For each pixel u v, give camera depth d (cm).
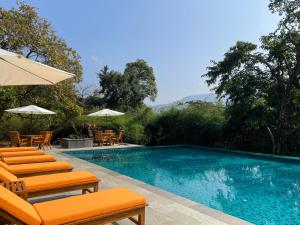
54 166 579
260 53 1509
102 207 335
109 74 3634
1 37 1474
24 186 400
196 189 821
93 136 1645
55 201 348
